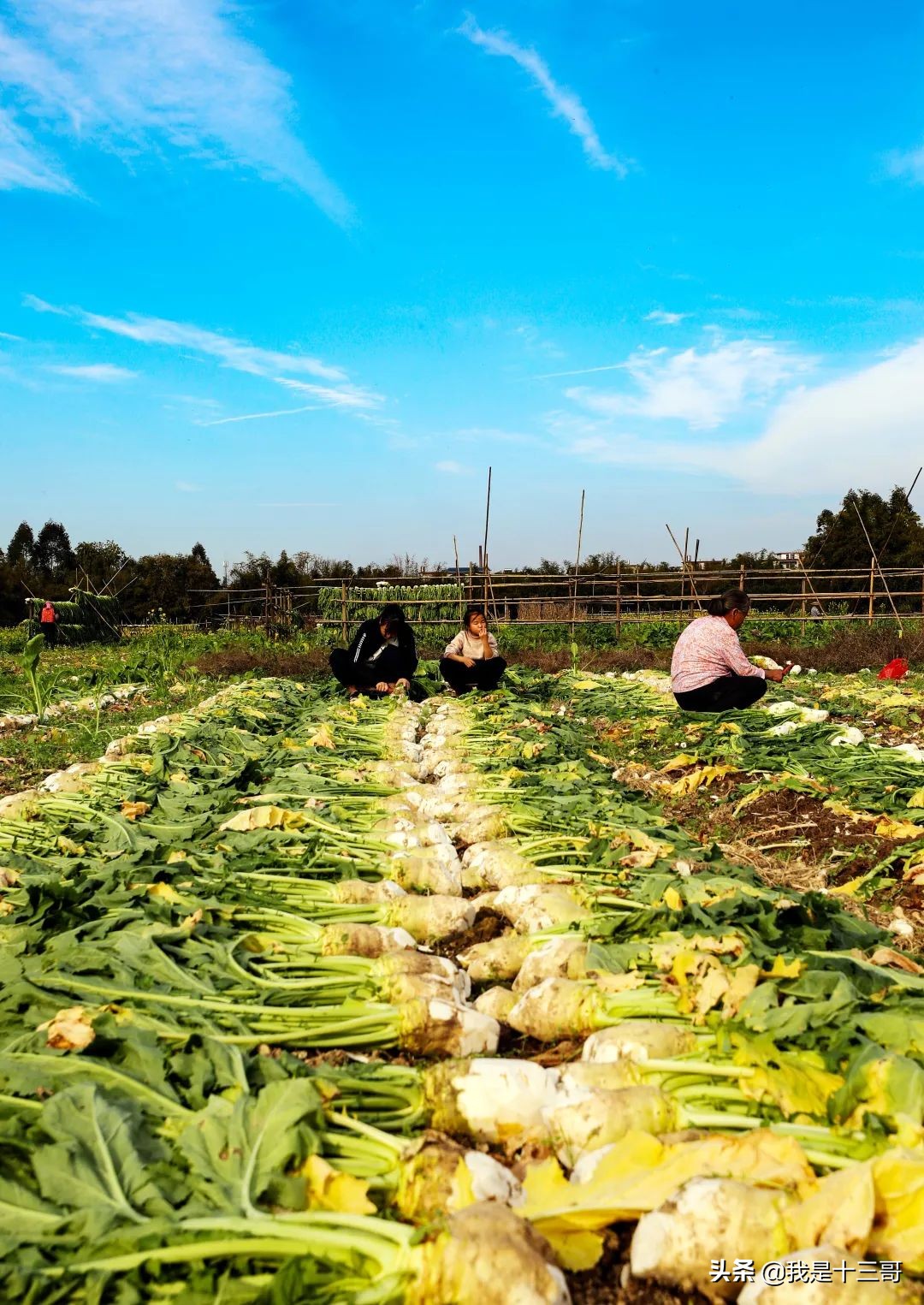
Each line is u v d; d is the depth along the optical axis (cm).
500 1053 318
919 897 467
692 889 388
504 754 793
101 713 1228
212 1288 191
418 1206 214
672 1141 228
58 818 594
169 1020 298
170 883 426
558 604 2348
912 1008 271
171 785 641
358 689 1223
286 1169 224
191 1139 230
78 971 328
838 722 968
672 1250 197
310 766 709
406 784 699
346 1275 195
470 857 494
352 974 350
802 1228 192
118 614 3200
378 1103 265
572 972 338
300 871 464
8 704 1362
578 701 1216
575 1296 210
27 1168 229
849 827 574
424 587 2114
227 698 1202
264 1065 269
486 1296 181
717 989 288
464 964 388
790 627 2045
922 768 691
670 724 952
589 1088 250
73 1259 195
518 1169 238
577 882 452
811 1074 248
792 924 347
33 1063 269
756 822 620
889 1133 225
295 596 2970
